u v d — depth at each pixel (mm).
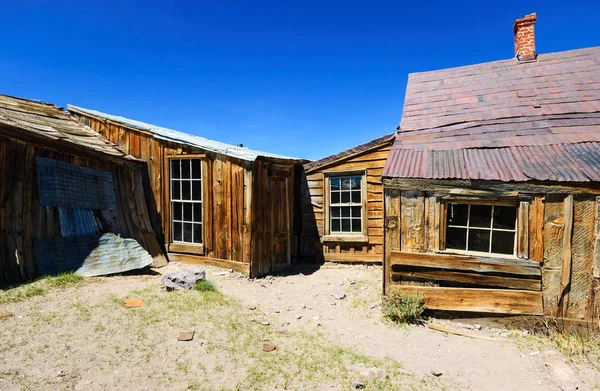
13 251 5781
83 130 9047
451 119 7688
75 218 6824
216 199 8172
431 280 5625
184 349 4152
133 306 5199
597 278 4883
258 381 3652
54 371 3445
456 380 3885
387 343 4805
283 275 8359
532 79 8695
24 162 6145
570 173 4953
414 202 5648
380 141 9117
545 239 5086
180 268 8023
